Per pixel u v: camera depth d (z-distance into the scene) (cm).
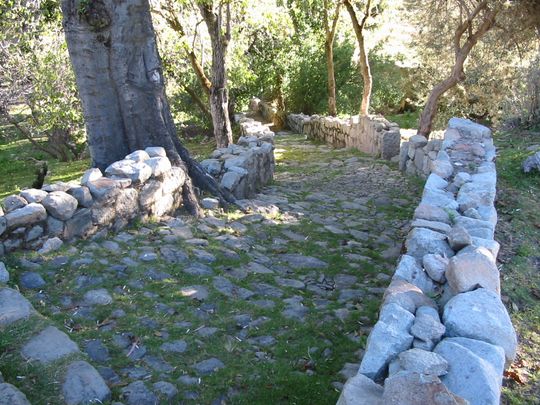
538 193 631
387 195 809
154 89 616
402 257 361
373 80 1995
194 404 309
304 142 1681
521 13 909
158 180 566
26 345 324
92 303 398
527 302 412
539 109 956
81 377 307
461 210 460
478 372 235
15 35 1252
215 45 1101
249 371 340
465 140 677
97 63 589
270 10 1109
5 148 1883
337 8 1633
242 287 453
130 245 497
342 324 403
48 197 457
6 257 427
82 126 1516
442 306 312
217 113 1146
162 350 354
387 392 215
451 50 1223
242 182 721
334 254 548
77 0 565
